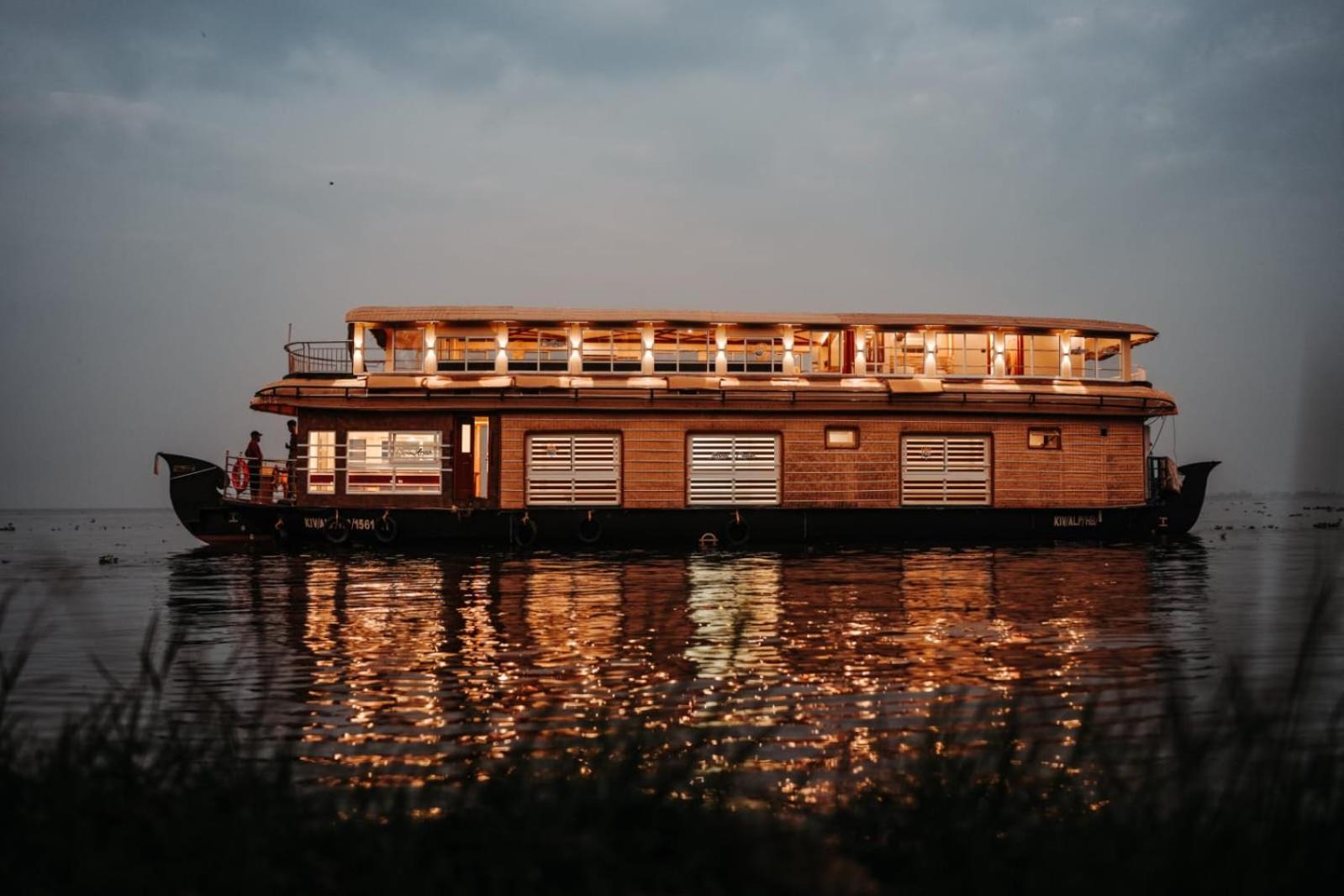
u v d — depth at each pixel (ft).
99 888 10.21
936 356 80.48
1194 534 93.35
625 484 77.20
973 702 23.11
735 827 11.99
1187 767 12.59
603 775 13.93
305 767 18.03
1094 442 81.05
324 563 64.44
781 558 65.77
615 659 29.60
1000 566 59.57
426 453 77.41
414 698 24.29
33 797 12.39
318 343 78.43
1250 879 10.09
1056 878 10.43
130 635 34.65
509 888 10.48
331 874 10.80
